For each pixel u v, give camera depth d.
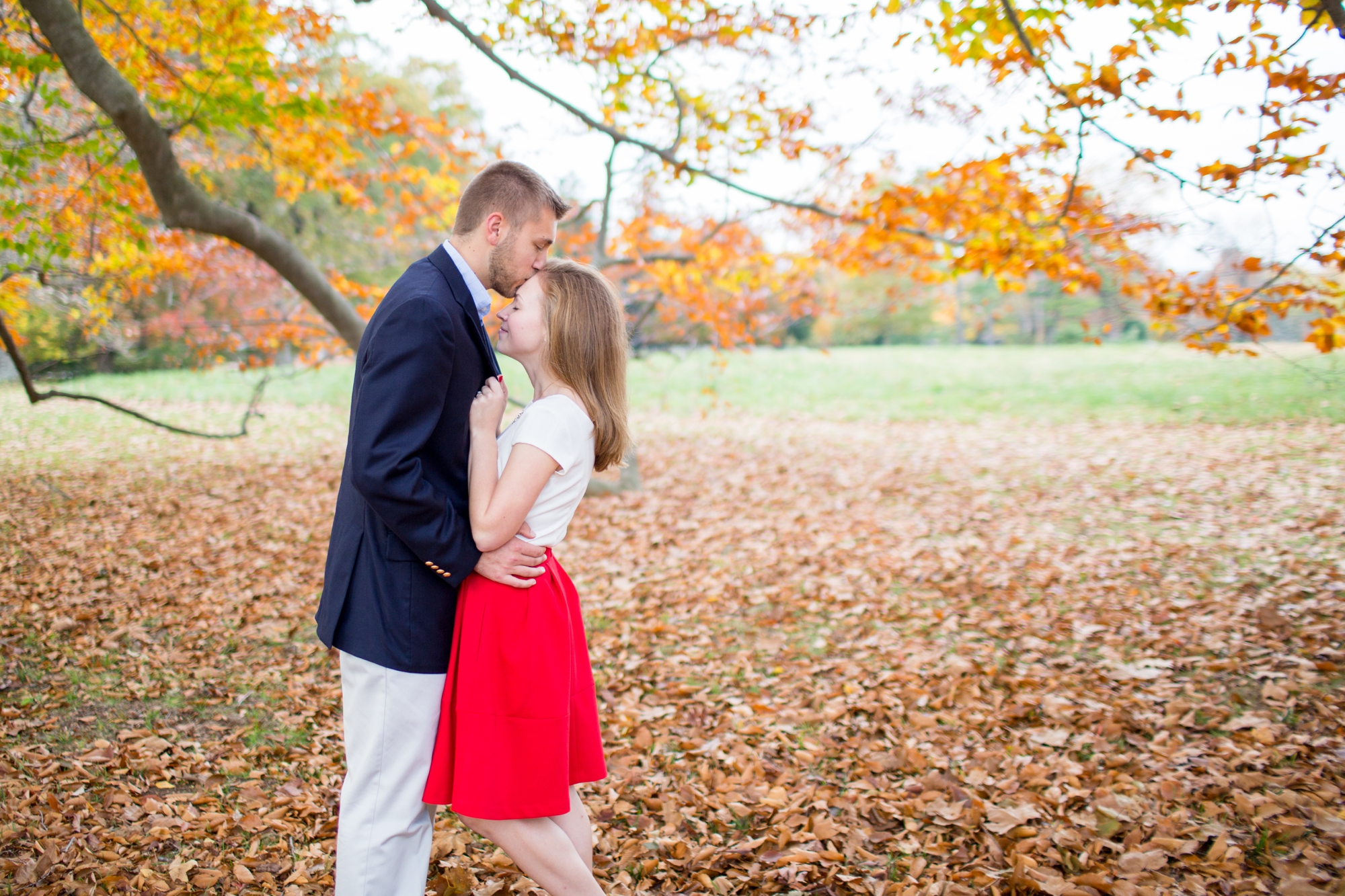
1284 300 4.08
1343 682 3.33
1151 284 4.92
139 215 7.35
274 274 10.58
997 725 3.22
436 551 1.61
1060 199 5.09
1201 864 2.22
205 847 2.36
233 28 5.20
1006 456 10.94
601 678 3.94
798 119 6.17
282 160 6.91
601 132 5.77
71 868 2.20
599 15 5.36
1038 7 3.71
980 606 4.81
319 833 2.44
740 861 2.37
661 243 8.69
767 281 8.64
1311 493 7.20
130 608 4.82
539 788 1.71
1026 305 25.69
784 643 4.39
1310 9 2.96
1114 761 2.84
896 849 2.42
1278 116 3.32
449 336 1.63
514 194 1.79
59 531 6.94
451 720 1.73
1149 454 10.23
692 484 9.66
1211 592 4.69
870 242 6.48
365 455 1.55
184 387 19.06
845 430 14.45
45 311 9.17
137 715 3.31
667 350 10.22
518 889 2.17
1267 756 2.80
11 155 4.61
